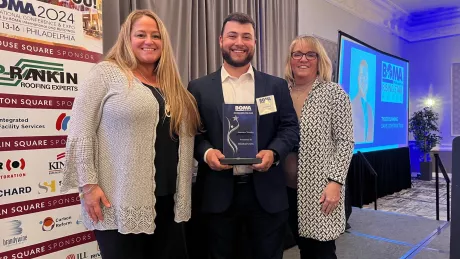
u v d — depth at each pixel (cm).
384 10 642
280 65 404
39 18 166
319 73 169
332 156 155
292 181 164
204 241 185
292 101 162
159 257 133
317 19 481
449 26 705
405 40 763
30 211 165
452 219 96
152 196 122
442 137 725
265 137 142
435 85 734
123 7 246
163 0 269
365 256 253
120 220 117
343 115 155
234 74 146
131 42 129
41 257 169
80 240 184
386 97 577
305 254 168
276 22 394
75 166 117
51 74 171
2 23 154
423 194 576
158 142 126
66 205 178
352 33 568
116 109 117
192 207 155
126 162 118
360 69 495
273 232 145
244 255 161
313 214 153
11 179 158
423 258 248
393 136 603
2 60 154
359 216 364
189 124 134
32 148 165
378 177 540
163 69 133
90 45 187
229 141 135
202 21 303
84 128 116
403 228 320
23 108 161
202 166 148
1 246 155
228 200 138
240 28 141
